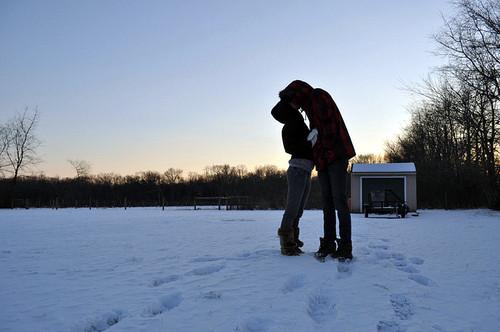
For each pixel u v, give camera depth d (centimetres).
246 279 323
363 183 2067
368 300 262
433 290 296
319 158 435
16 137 3838
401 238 702
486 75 1908
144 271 375
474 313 236
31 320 217
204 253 506
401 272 367
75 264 423
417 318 225
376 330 202
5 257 483
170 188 8738
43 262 439
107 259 460
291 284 321
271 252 492
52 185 5722
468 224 1105
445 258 462
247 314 225
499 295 281
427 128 2995
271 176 6550
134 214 2108
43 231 926
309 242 627
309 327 204
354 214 1886
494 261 439
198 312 229
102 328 216
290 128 462
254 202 3095
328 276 335
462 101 2150
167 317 220
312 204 2877
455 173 2530
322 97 441
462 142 2444
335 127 430
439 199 2558
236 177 8881
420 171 2716
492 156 2009
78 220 1463
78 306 246
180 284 310
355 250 516
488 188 2152
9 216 1867
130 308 241
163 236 776
